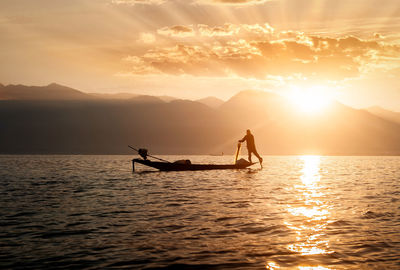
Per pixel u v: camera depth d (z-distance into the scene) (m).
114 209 10.85
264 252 6.41
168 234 7.72
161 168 26.75
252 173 25.16
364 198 12.95
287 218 9.33
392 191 15.10
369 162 53.25
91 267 5.72
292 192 14.60
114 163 44.66
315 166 38.00
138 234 7.76
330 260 5.95
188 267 5.67
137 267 5.70
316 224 8.62
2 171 28.62
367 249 6.55
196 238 7.38
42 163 45.22
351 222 8.84
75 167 34.59
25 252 6.54
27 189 16.16
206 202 12.00
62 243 7.11
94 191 15.27
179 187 16.41
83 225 8.69
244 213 10.01
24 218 9.61
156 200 12.55
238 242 7.05
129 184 17.88
